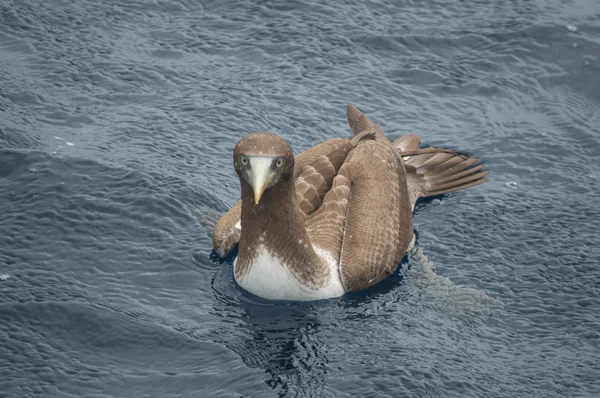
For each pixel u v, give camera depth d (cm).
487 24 2009
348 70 1900
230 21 1998
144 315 1343
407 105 1838
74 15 1984
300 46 1942
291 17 2012
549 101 1859
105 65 1869
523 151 1741
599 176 1688
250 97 1823
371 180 1511
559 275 1457
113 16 1995
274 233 1340
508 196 1645
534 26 2000
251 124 1766
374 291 1424
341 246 1438
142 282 1416
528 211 1608
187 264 1459
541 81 1902
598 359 1279
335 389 1217
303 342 1311
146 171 1622
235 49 1936
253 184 1272
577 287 1430
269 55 1925
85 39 1928
